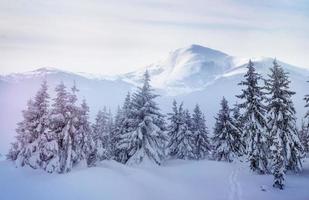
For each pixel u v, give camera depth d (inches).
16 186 1056.2
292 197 1104.8
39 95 1457.9
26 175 1200.8
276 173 1219.9
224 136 2095.2
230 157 2039.9
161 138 1798.7
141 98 1772.9
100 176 1124.5
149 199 1058.7
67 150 1267.2
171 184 1306.6
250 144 1476.4
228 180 1386.6
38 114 1432.1
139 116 1739.7
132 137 1662.2
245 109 1513.3
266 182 1309.1
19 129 1517.0
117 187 1058.7
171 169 1657.2
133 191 1072.2
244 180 1365.7
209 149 2522.1
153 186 1226.6
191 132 2377.0
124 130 1859.0
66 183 1046.4
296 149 1408.7
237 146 2063.2
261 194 1147.3
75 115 1316.4
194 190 1240.2
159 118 1807.3
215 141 2160.4
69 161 1238.3
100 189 1014.4
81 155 1333.7
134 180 1230.3
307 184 1267.2
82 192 981.8
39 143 1350.9
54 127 1305.4
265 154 1466.5
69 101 1316.4
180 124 2341.3
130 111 1776.6
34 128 1417.3
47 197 945.5
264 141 1435.8
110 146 2092.8
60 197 946.1
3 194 981.8
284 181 1263.5
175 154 2333.9
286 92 1427.2
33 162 1299.2
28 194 975.0
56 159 1240.2
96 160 1455.5
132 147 1734.7
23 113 1445.6
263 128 1469.0
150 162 1681.8
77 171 1185.4
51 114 1295.5
